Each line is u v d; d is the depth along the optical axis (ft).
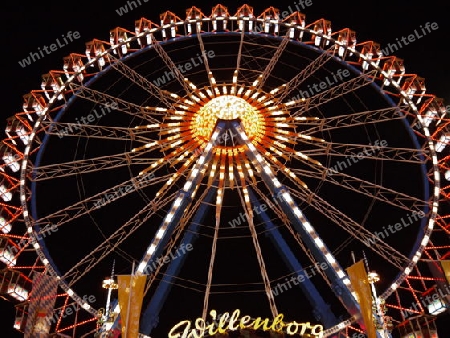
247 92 95.76
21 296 74.08
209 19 105.70
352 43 104.06
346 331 72.69
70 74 98.12
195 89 95.25
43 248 78.74
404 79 100.17
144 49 101.40
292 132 91.50
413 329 70.54
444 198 85.05
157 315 75.25
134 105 93.71
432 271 72.49
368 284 63.41
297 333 69.72
